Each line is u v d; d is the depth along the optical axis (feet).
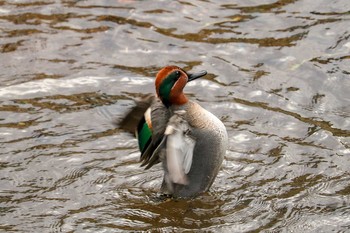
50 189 34.55
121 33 48.42
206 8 51.16
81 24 49.34
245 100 41.55
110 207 33.42
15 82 43.32
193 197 33.86
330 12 49.83
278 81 43.24
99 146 37.70
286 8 50.60
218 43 47.16
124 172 35.91
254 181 34.99
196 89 42.63
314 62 44.75
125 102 41.29
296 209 32.94
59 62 45.39
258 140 37.93
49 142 37.93
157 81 32.78
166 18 50.14
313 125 39.17
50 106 41.09
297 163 36.11
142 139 31.99
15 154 36.96
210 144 32.86
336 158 36.42
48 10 50.98
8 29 48.67
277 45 46.65
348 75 43.50
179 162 29.45
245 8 50.93
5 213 32.81
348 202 33.30
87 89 42.75
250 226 32.01
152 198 34.06
